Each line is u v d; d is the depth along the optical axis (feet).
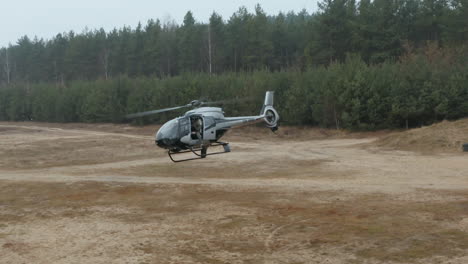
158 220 48.75
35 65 431.84
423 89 139.64
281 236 40.63
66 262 36.63
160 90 208.54
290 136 155.53
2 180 77.05
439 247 35.32
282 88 176.24
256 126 173.06
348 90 148.56
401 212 46.39
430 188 57.88
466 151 88.58
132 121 220.43
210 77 204.23
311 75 171.01
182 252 37.70
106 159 110.11
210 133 65.77
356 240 38.19
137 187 67.87
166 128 64.08
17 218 52.44
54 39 434.30
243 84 186.50
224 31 302.04
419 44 213.87
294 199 55.47
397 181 65.00
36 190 68.13
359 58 165.99
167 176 80.64
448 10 209.15
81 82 280.31
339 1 221.46
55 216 52.54
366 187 60.90
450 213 44.86
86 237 43.47
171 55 318.45
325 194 57.41
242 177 77.30
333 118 156.35
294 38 304.91
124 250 38.99
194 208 53.42
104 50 363.97
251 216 48.24
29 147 128.67
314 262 33.81
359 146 111.24
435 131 102.78
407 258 33.45
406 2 221.05
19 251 39.96
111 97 236.02
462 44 184.24
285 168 84.94
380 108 144.15
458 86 136.46
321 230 41.73
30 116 303.89
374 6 223.92
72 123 261.65
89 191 66.18
